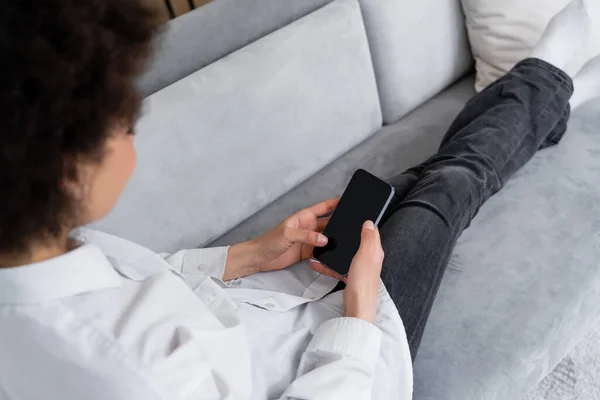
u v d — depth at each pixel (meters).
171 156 1.04
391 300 0.85
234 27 1.17
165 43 1.09
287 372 0.79
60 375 0.52
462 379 0.88
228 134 1.10
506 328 0.92
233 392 0.61
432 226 0.95
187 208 1.10
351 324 0.77
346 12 1.23
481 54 1.44
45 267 0.50
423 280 0.90
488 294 0.98
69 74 0.41
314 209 1.02
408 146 1.33
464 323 0.94
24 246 0.46
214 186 1.12
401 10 1.32
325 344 0.76
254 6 1.19
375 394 0.77
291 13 1.24
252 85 1.11
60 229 0.47
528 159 1.16
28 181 0.41
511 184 1.16
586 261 0.99
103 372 0.51
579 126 1.25
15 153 0.40
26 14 0.39
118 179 0.52
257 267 0.99
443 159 1.12
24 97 0.40
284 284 0.98
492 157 1.10
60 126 0.42
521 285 0.98
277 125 1.17
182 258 0.99
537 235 1.05
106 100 0.44
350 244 0.93
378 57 1.34
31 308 0.49
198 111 1.06
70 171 0.44
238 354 0.68
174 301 0.65
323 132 1.25
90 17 0.42
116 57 0.44
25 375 0.53
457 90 1.51
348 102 1.28
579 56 1.31
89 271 0.54
